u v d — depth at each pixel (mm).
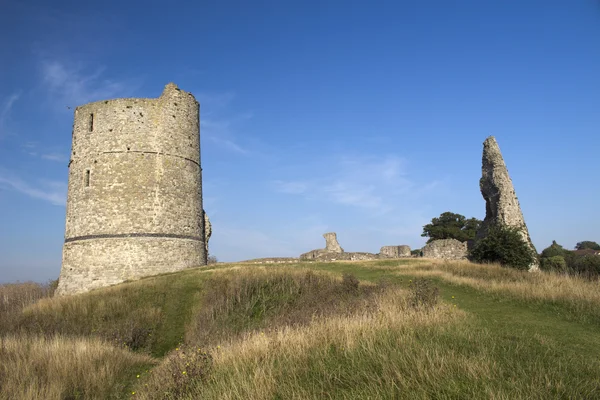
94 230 29891
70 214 31484
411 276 22859
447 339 9383
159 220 30609
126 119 31266
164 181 31312
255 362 9070
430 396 6516
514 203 30156
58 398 9547
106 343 15945
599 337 10656
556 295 15578
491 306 15531
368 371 7723
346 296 18953
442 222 73188
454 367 7418
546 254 59688
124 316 20875
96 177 30578
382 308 12641
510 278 21281
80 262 29781
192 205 33094
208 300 21375
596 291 15891
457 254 36938
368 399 6539
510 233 28016
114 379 11719
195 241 32938
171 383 9266
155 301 22422
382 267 27766
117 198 30141
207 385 8727
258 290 21688
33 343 14023
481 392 6449
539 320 12938
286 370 8320
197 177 34188
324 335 10195
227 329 17469
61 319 20672
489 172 32062
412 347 8594
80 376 11281
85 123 31875
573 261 41562
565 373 7250
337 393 7055
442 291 18938
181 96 33469
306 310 17281
